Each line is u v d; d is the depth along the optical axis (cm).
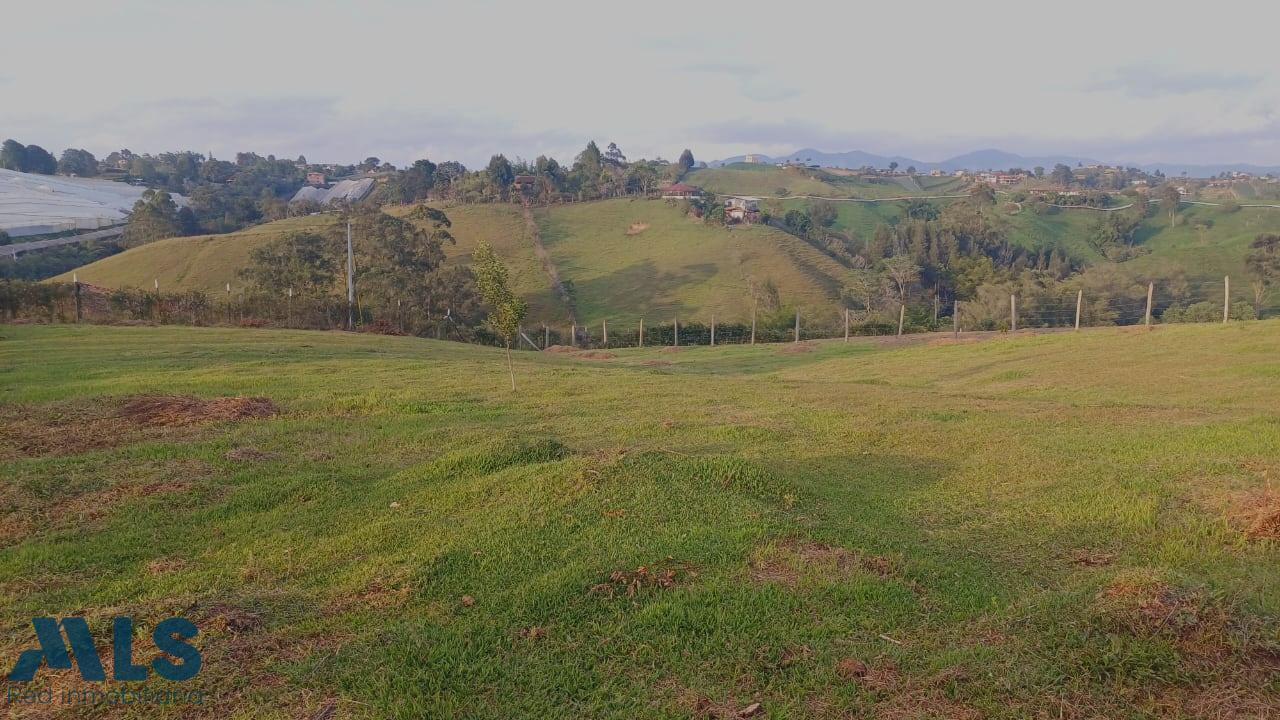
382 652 554
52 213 11450
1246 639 527
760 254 9662
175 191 16700
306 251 6128
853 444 1320
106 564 770
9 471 1072
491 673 534
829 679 523
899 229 10812
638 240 10662
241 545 820
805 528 814
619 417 1598
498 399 1825
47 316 3719
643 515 846
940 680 518
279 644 570
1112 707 481
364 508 943
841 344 3916
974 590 671
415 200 13350
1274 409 1456
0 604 668
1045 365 2291
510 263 9681
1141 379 1927
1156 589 587
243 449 1222
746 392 1984
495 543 778
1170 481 977
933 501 970
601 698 509
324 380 2052
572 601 639
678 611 612
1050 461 1126
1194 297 6631
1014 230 11406
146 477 1062
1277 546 744
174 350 2567
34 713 485
